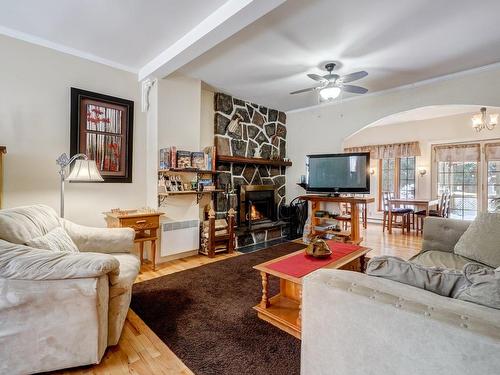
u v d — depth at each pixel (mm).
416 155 6652
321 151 5035
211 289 2701
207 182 3969
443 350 834
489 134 5793
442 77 3664
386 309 951
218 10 2270
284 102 4918
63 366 1512
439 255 2350
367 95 4434
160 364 1625
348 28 2514
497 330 788
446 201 5844
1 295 1400
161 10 2279
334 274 1212
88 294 1514
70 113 3000
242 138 4762
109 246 2340
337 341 1090
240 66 3383
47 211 2240
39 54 2797
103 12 2314
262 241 4820
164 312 2234
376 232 5938
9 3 2189
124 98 3441
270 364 1632
